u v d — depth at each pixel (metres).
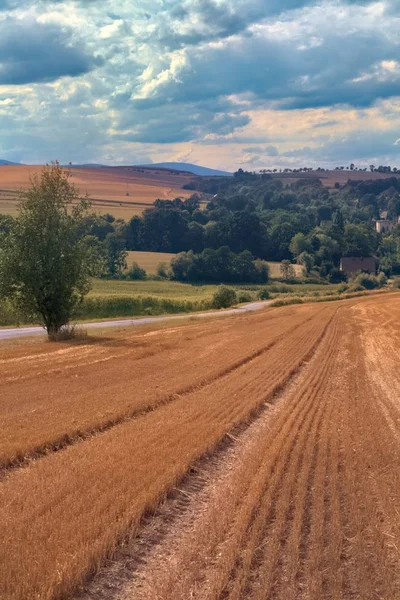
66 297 32.81
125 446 11.02
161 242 145.88
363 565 6.34
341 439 12.41
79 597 5.72
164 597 5.61
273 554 6.42
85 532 6.80
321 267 136.75
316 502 8.24
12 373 20.09
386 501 8.39
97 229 137.62
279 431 13.14
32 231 32.03
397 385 20.48
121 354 26.00
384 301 75.88
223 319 53.38
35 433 11.75
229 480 9.59
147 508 7.89
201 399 16.45
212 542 6.80
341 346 32.41
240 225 149.12
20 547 6.36
